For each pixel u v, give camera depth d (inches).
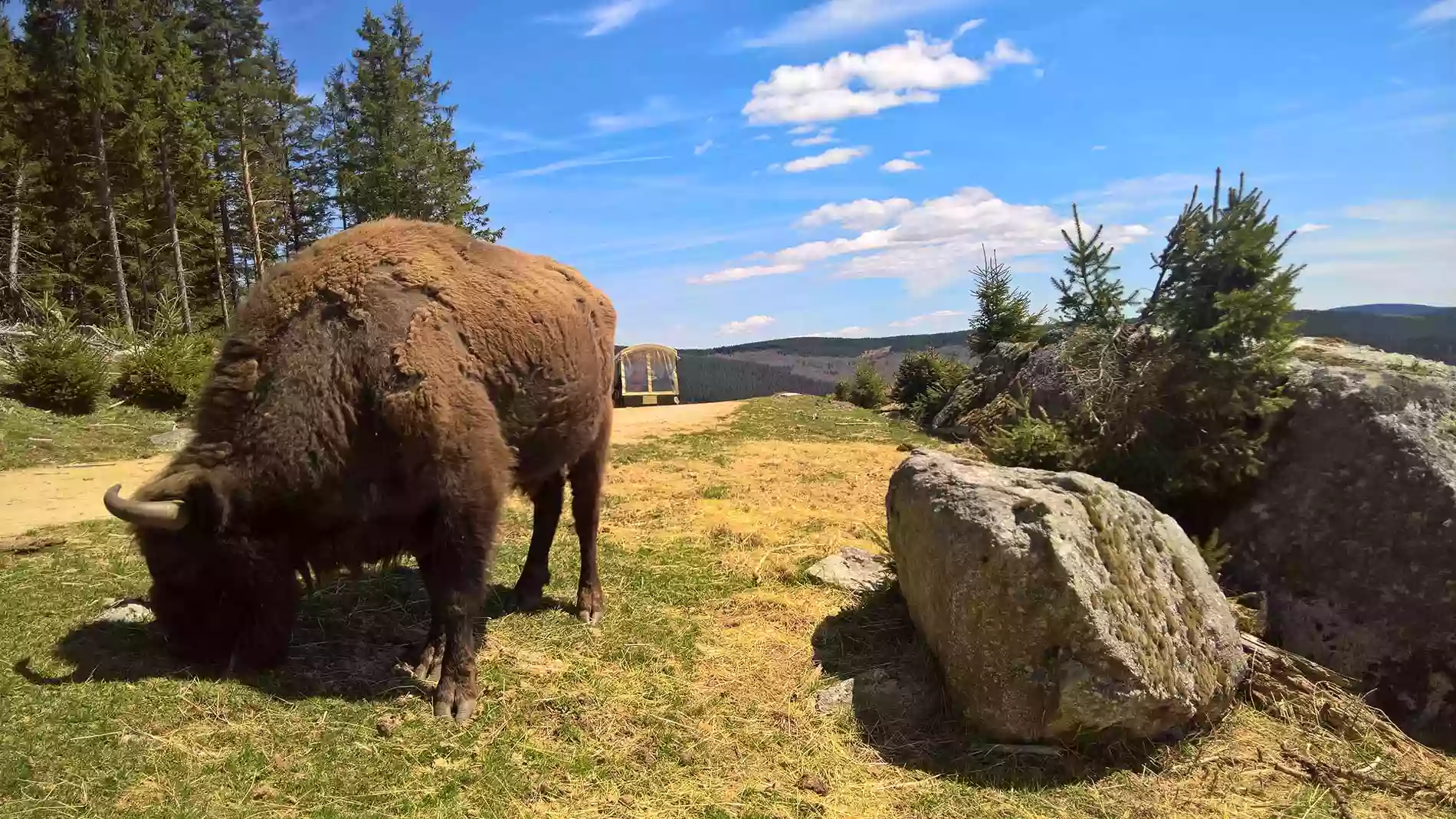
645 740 140.1
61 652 149.9
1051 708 136.9
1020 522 142.2
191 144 1038.4
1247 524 193.9
